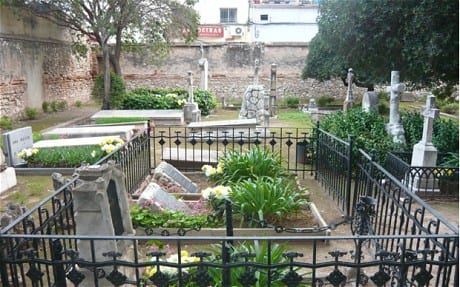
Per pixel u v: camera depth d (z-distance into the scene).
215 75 21.59
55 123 13.84
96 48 21.08
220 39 28.02
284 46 21.45
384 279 2.26
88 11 15.12
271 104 16.03
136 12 15.17
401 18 7.73
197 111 14.32
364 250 3.99
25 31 15.00
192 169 7.30
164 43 17.56
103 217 3.04
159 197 4.75
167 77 21.41
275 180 5.15
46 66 16.73
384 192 3.91
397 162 6.47
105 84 15.80
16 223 2.50
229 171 5.89
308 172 7.29
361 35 8.12
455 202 5.93
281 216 4.59
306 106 18.61
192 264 2.19
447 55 7.48
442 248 2.36
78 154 7.25
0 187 6.09
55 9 14.41
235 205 4.57
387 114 16.19
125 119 12.62
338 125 7.80
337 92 21.95
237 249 3.04
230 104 19.59
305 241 4.29
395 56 8.51
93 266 2.24
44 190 6.21
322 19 9.19
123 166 5.33
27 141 7.73
